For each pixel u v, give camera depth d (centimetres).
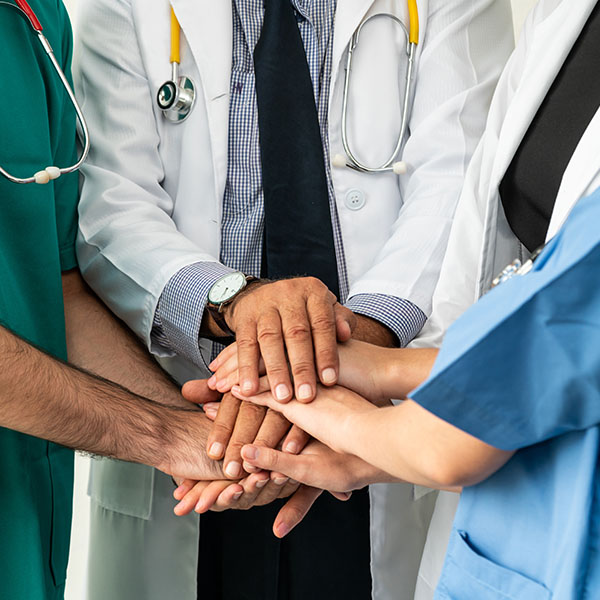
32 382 102
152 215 143
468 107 149
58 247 133
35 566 106
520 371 65
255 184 146
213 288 128
